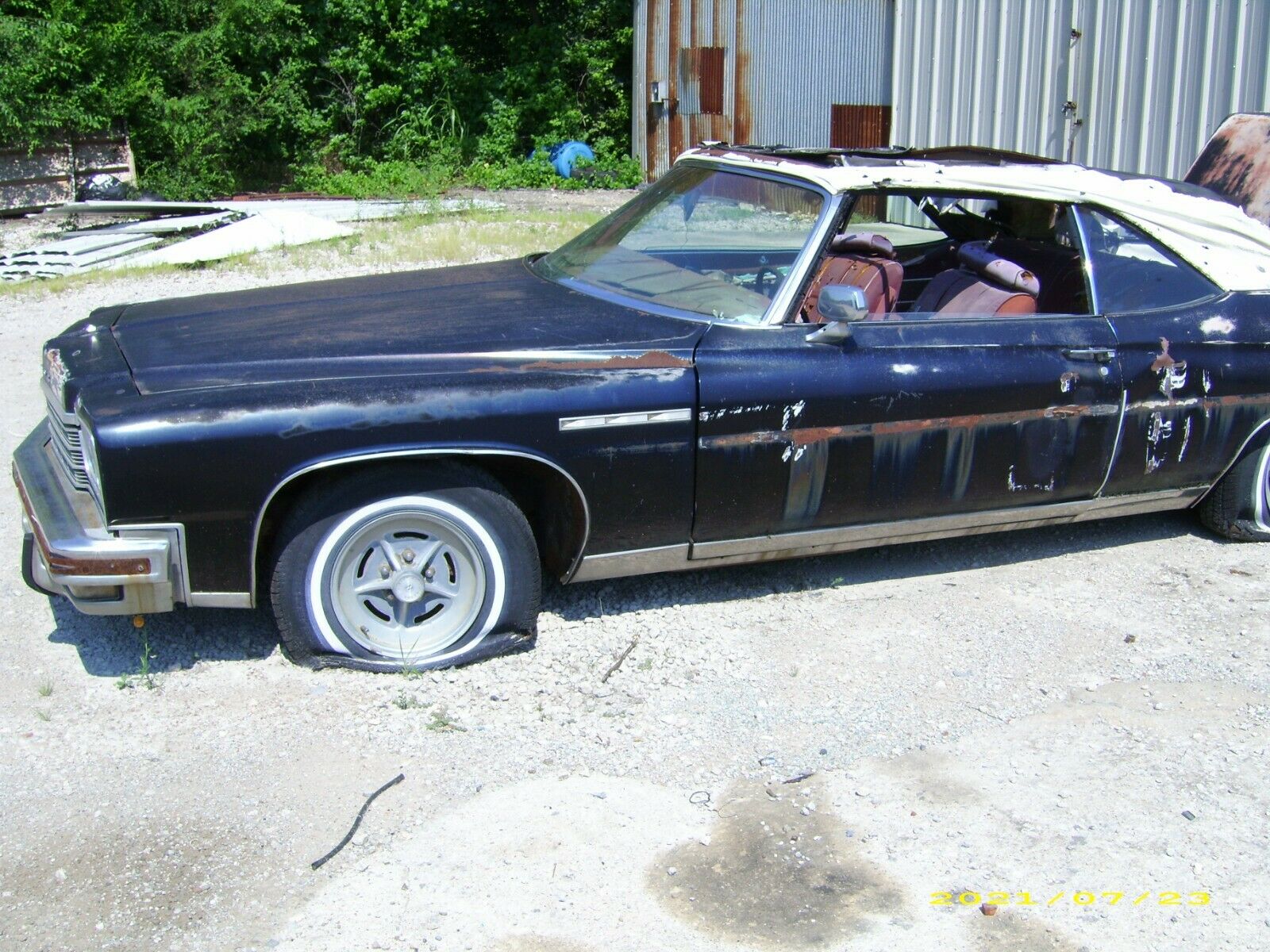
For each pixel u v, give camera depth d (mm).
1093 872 3084
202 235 12523
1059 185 4699
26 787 3330
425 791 3344
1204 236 4930
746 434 4094
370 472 3736
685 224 4781
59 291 10375
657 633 4281
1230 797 3400
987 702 3883
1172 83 12062
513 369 3891
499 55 24438
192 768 3424
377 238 12781
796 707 3822
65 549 3514
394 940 2787
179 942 2771
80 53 16500
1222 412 4848
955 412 4367
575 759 3510
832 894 2984
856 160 4566
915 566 4961
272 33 21109
